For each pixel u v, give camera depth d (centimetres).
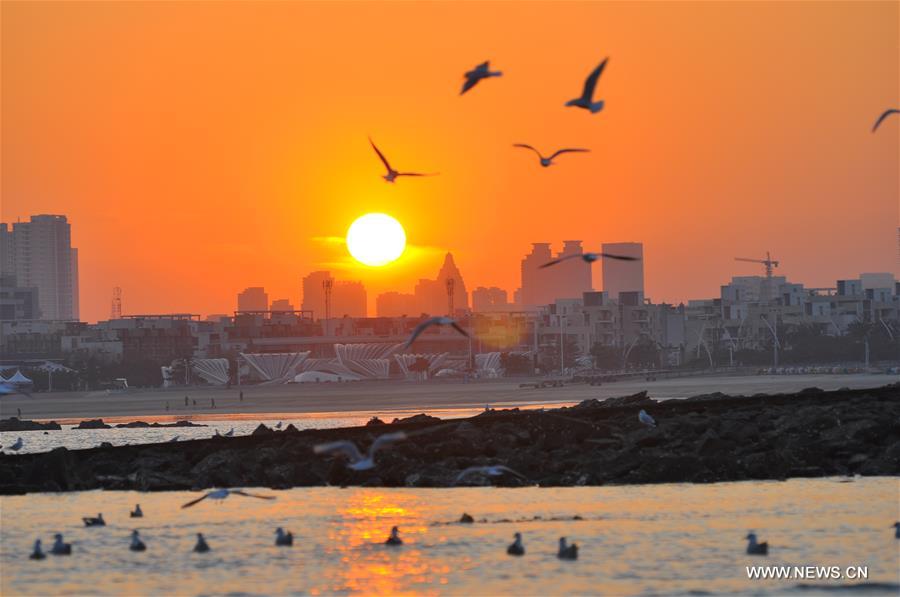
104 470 16612
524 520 12738
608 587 10112
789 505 13212
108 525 13012
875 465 15425
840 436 16500
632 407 19450
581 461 15900
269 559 11256
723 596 9862
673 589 10031
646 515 12812
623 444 16750
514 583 10281
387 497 14512
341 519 13100
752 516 12662
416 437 17438
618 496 14088
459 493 14712
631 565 10756
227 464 16075
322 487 15600
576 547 11038
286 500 14475
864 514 12662
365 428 18038
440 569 10775
